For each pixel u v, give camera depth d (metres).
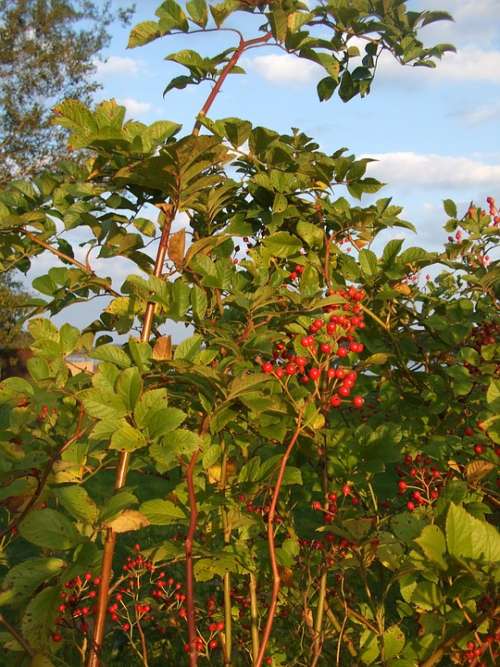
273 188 3.28
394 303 3.71
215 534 3.06
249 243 3.63
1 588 2.11
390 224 3.58
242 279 3.07
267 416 2.62
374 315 3.54
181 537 3.45
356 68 3.99
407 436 3.64
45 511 2.12
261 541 2.89
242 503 2.87
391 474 3.25
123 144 2.57
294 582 3.21
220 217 3.52
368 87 4.00
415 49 3.78
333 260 3.53
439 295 4.25
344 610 3.08
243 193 3.49
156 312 2.84
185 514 2.57
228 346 2.52
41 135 22.83
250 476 2.66
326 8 3.77
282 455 2.65
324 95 4.09
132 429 2.09
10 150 22.41
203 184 2.62
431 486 2.95
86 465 2.66
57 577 2.41
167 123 2.86
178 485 2.73
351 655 3.13
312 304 2.68
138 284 2.54
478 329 3.79
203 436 2.61
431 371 3.78
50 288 2.88
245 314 2.87
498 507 3.20
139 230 2.94
